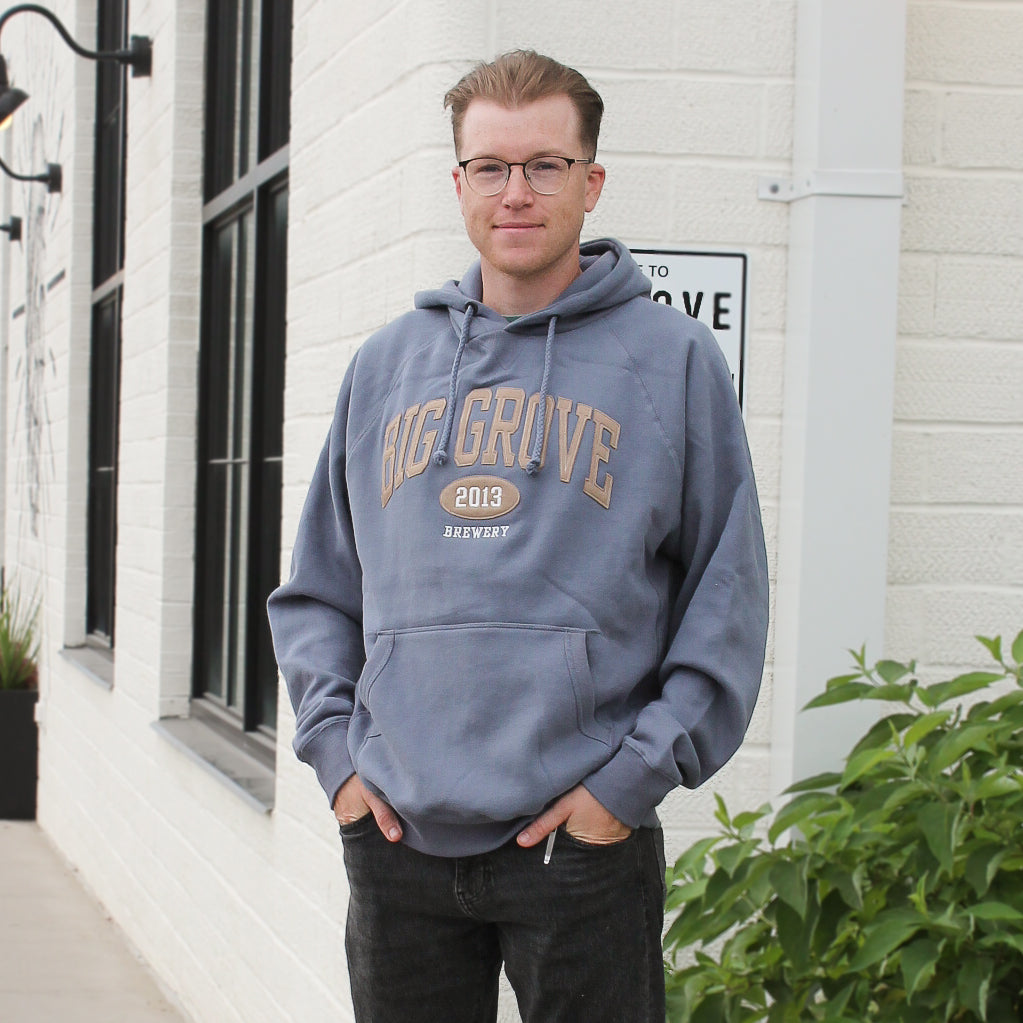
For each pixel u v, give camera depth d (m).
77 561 6.91
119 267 6.35
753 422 2.85
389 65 2.99
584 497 1.83
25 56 8.68
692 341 1.92
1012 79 2.96
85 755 6.26
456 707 1.81
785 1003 2.46
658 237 2.81
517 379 1.90
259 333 4.29
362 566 2.00
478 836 1.83
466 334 1.96
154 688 4.98
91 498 6.92
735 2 2.83
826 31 2.76
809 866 2.40
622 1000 1.86
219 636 4.78
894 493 2.93
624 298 1.95
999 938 2.23
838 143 2.77
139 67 5.39
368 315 3.08
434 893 1.90
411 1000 2.01
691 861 2.49
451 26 2.76
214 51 4.93
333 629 2.13
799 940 2.38
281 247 4.18
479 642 1.81
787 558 2.83
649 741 1.79
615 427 1.86
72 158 6.91
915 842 2.43
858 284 2.78
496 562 1.82
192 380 4.96
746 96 2.83
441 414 1.92
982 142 2.96
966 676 2.46
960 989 2.23
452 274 2.77
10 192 9.42
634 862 1.87
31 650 7.85
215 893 4.18
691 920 2.45
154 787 4.95
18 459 8.72
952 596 2.94
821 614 2.79
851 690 2.52
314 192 3.50
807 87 2.80
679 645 1.87
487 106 1.89
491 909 1.87
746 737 2.86
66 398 6.99
